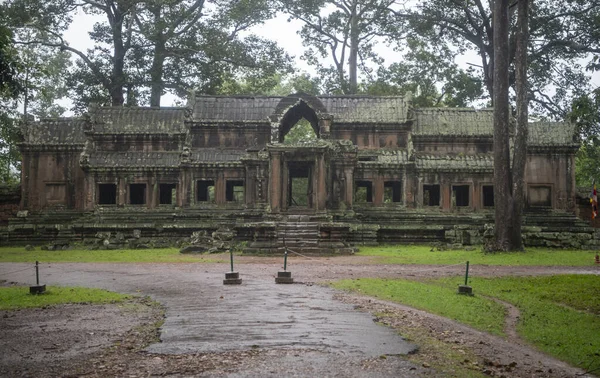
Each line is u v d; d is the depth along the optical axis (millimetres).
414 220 44875
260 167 44000
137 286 19969
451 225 44375
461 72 61844
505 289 19719
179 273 23734
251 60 59281
